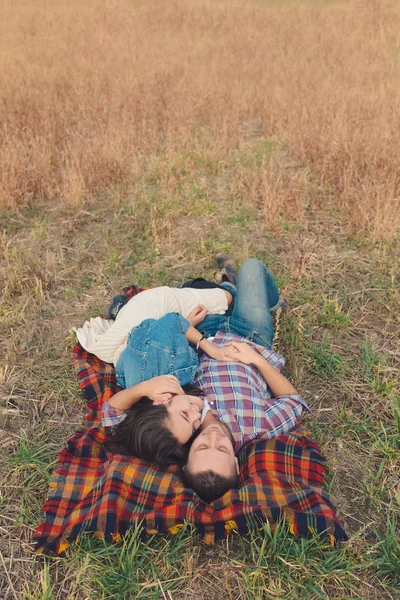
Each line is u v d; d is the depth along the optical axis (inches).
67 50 423.5
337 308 163.8
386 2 530.6
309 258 185.3
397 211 209.8
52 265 189.2
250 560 98.5
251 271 147.6
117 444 112.7
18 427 127.8
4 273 180.7
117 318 137.8
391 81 350.0
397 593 93.2
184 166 255.9
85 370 137.1
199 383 122.3
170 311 135.3
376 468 117.0
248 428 114.3
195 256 196.1
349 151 243.6
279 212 216.4
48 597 89.5
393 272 182.7
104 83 345.4
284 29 478.0
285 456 109.4
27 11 528.7
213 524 99.0
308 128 275.7
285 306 157.9
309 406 134.0
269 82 356.8
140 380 120.9
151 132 282.2
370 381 139.5
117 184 241.9
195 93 329.1
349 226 205.8
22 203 226.7
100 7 550.9
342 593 93.3
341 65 386.3
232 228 211.6
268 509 98.7
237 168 256.8
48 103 308.7
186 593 93.8
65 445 123.3
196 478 101.9
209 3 561.6
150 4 557.6
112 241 204.4
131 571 94.3
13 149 242.2
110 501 100.1
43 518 105.4
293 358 146.2
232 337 132.0
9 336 157.3
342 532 96.9
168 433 106.0
